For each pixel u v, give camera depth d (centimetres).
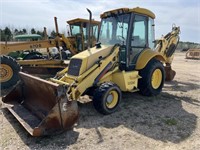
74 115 372
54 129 353
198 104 564
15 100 494
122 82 514
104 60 501
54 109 349
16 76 664
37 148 331
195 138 374
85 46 955
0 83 650
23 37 1541
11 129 390
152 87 599
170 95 645
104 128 405
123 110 499
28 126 366
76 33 1002
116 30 564
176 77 970
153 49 666
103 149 333
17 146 336
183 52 3419
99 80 489
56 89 354
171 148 340
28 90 475
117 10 551
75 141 354
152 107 527
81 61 473
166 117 466
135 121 440
